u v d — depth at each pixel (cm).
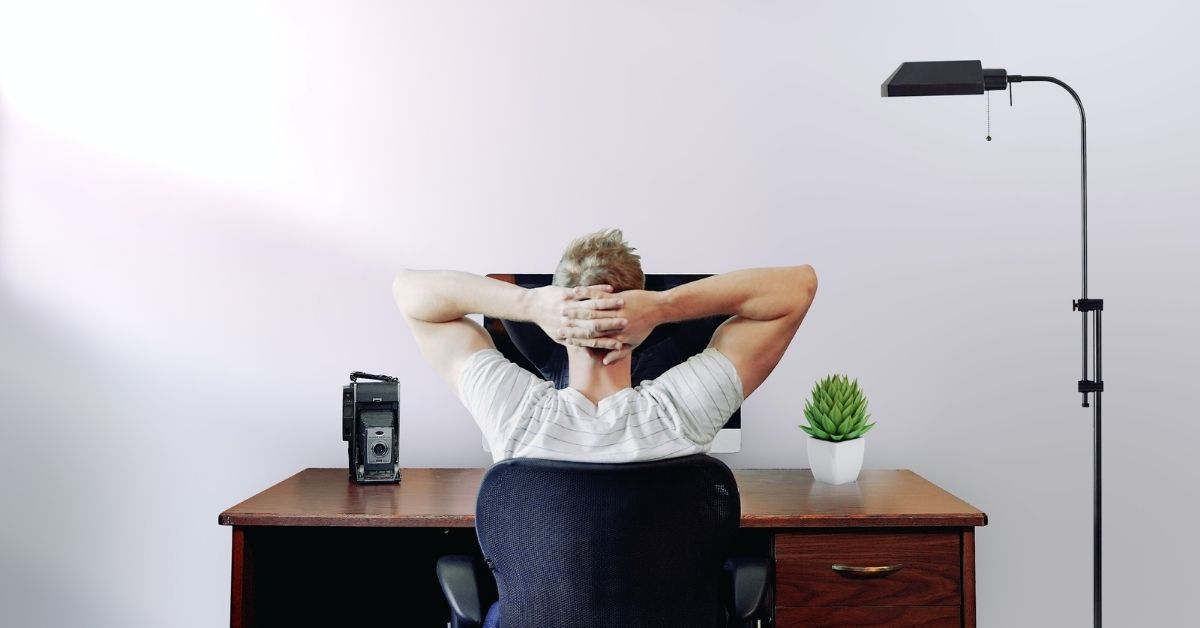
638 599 147
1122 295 273
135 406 281
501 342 247
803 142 278
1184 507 272
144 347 281
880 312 277
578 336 151
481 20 280
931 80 230
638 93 279
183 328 281
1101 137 274
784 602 214
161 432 282
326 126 280
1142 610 273
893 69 277
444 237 280
